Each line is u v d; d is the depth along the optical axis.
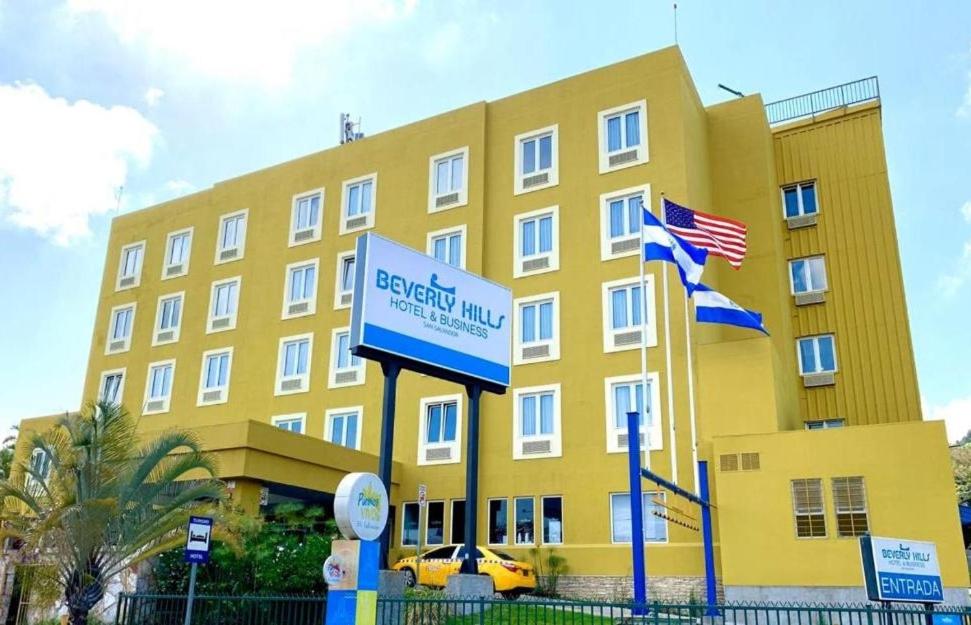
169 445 16.03
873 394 27.33
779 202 30.39
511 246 28.55
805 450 20.28
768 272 28.06
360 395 29.70
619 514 24.28
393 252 17.36
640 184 26.58
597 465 24.97
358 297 16.61
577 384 26.03
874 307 28.08
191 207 37.28
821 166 30.17
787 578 19.53
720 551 22.02
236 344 33.47
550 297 27.27
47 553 15.13
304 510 22.80
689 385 23.47
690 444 23.55
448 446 27.47
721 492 20.81
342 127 36.44
